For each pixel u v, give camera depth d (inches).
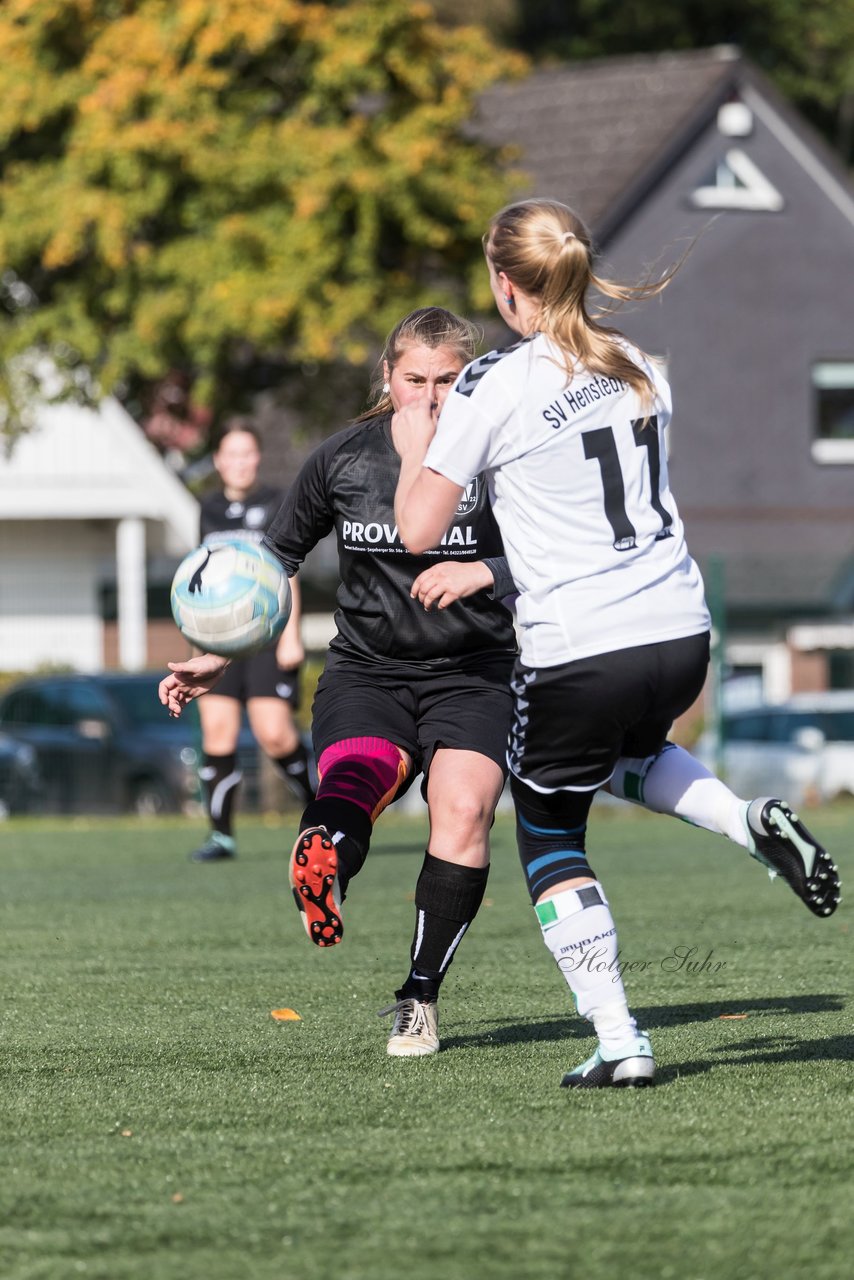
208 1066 653.9
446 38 3344.0
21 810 2593.5
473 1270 406.0
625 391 558.9
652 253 4498.0
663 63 4729.3
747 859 1568.7
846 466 4712.1
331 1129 544.7
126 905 1243.8
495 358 559.5
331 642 714.2
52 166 3233.3
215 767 1599.4
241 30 3112.7
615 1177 480.1
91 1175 492.1
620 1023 596.4
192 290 3225.9
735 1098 576.1
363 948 1004.6
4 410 3412.9
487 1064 651.5
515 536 563.8
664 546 564.4
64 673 2674.7
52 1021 761.0
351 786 646.5
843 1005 776.3
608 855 1621.6
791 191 4640.8
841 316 4694.9
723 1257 412.2
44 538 3986.2
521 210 566.3
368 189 3154.5
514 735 582.9
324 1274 405.1
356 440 693.3
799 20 6407.5
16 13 3169.3
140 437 3846.0
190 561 658.2
